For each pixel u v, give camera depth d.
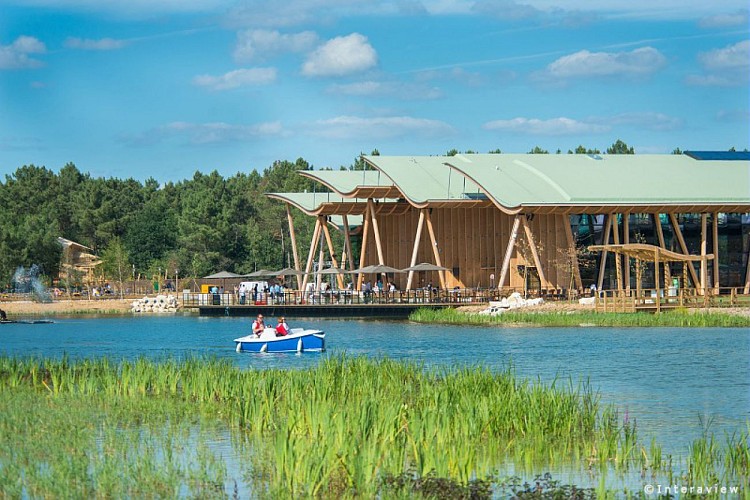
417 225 129.50
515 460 31.44
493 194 112.19
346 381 42.50
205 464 30.30
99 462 29.88
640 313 90.75
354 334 89.06
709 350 67.12
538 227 117.00
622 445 32.06
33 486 27.34
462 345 74.38
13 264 160.00
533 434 34.22
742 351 66.38
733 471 30.20
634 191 115.25
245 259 186.50
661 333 79.81
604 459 31.44
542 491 27.58
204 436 34.97
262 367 60.56
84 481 28.00
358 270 120.19
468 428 32.88
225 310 124.81
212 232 179.88
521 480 29.36
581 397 45.50
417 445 29.58
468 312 106.38
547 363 60.59
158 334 94.88
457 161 125.81
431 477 27.50
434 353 68.62
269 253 186.50
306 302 122.44
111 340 87.50
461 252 123.56
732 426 38.97
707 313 90.00
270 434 34.72
